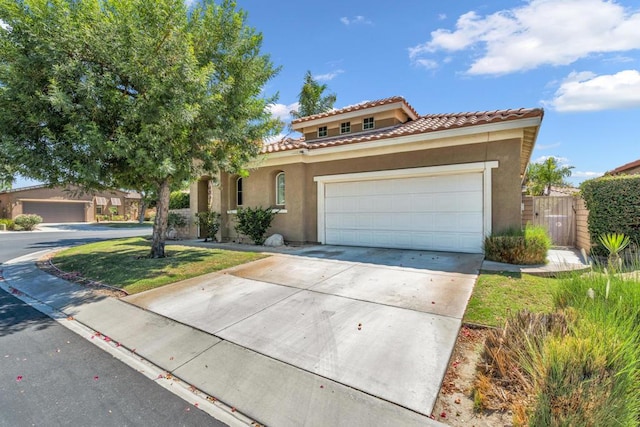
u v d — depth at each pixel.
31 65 6.78
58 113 7.22
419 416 2.79
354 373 3.45
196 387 3.50
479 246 9.20
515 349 3.17
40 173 7.38
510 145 8.70
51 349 4.42
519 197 8.61
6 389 3.43
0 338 4.79
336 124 15.22
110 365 3.98
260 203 13.12
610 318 3.01
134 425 2.88
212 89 8.62
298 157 11.99
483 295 5.45
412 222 10.26
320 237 11.98
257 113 9.84
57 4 6.76
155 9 7.32
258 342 4.26
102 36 7.10
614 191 8.52
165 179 9.58
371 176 10.80
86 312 5.79
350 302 5.48
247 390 3.37
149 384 3.55
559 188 29.25
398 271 7.31
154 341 4.54
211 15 8.84
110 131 7.66
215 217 14.11
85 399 3.26
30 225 29.53
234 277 7.36
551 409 2.35
